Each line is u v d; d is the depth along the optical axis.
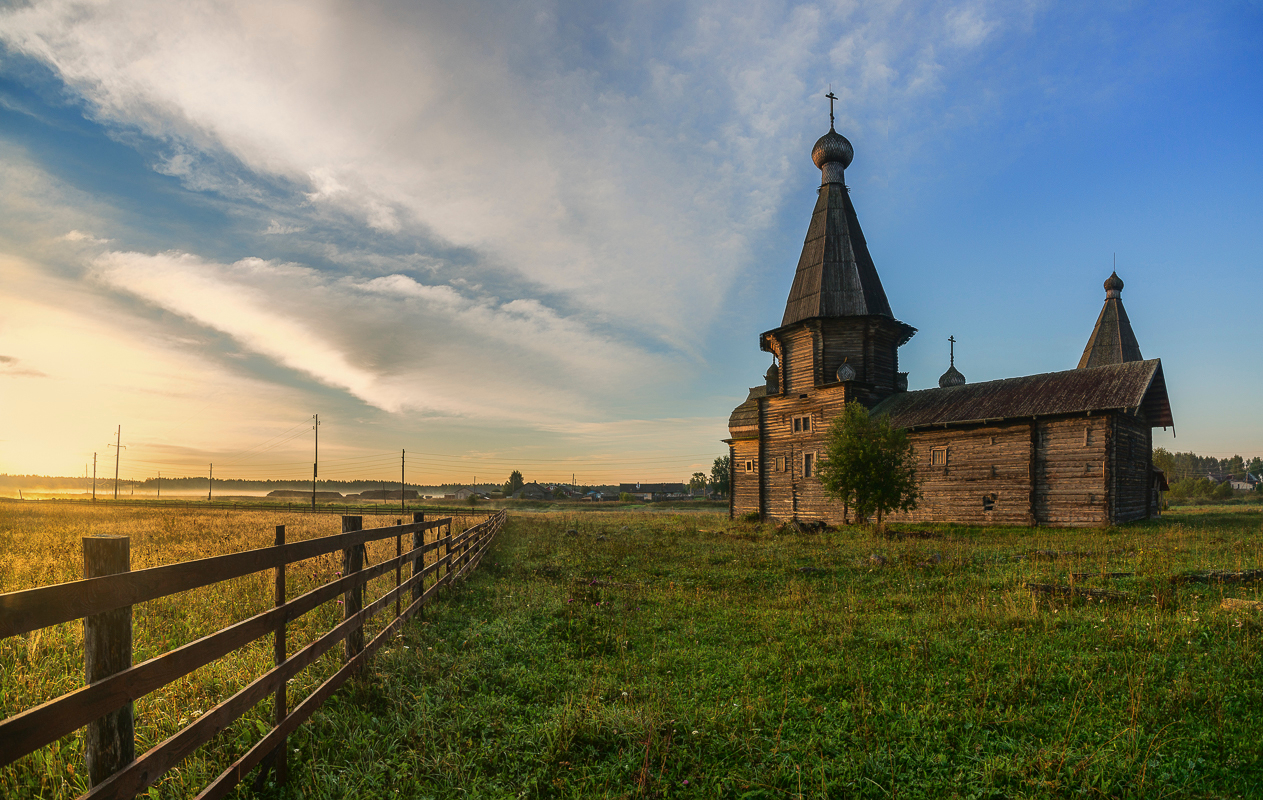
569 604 9.76
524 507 89.19
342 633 5.32
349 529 5.97
